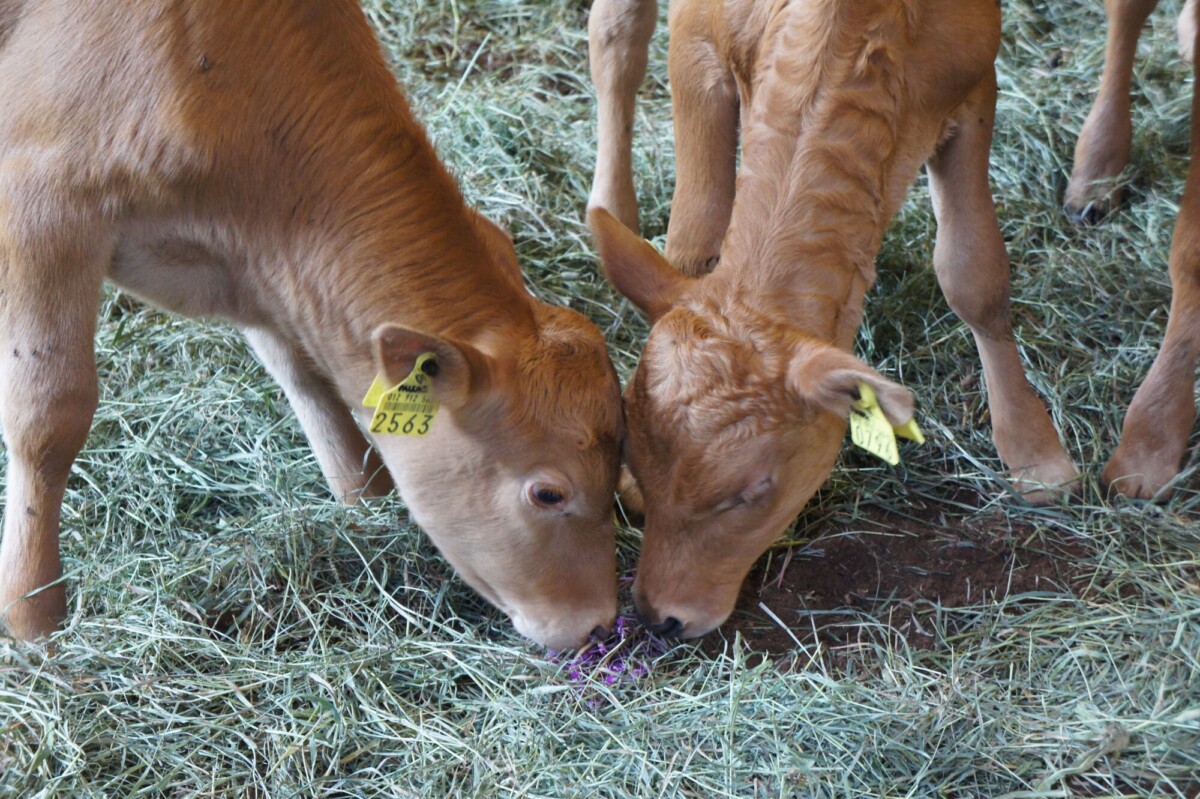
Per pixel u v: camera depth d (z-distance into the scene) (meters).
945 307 2.54
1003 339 2.25
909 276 2.57
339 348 2.05
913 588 2.18
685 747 1.96
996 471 2.30
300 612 2.13
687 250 2.27
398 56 3.11
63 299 2.01
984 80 2.17
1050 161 2.73
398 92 2.07
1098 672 2.03
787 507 2.03
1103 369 2.42
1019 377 2.27
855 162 2.06
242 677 2.03
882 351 2.50
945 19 2.12
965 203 2.21
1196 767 1.91
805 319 2.03
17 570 2.06
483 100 2.91
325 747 1.98
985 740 1.96
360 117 2.02
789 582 2.20
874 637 2.12
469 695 2.05
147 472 2.30
